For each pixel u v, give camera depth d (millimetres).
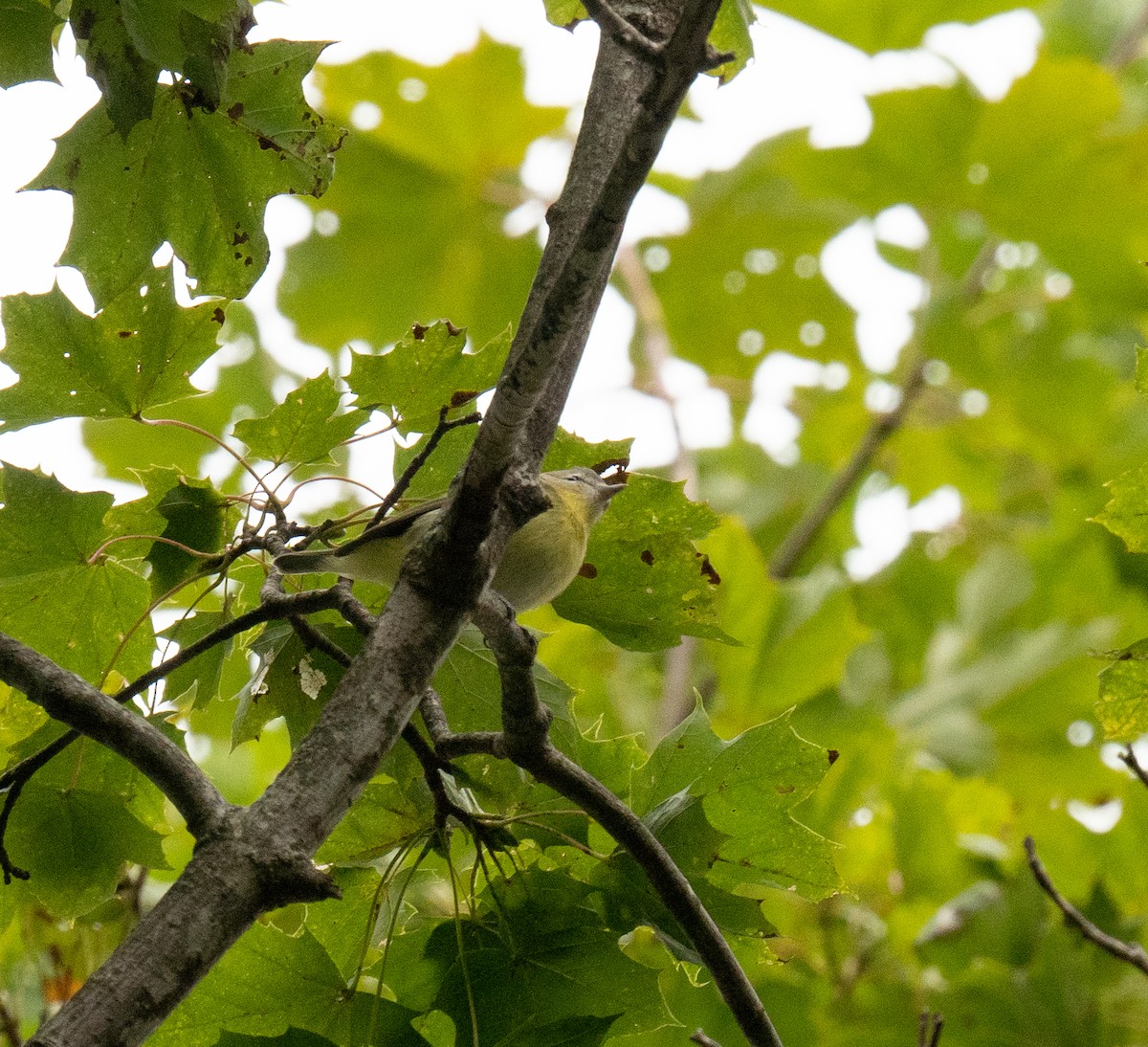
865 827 13977
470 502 5039
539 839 6594
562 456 7199
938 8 14922
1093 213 15695
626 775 6855
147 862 6707
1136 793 14148
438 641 5211
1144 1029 11125
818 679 13938
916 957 12281
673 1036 10531
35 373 6434
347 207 16688
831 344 18250
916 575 17188
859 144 15984
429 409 6891
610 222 4418
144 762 4797
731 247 17797
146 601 6871
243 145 6168
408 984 6508
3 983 9820
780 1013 11336
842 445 19250
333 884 4633
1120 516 6555
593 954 6242
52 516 6449
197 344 6555
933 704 14016
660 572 7250
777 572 17141
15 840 6570
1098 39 18641
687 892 5684
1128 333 18828
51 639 6848
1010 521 18562
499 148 16500
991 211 15992
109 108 5484
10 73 5645
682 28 4172
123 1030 4129
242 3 5527
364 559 7223
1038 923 11906
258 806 4770
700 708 6777
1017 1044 11242
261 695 6938
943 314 18344
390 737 5043
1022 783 14234
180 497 6902
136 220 6246
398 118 16281
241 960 6133
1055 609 16172
